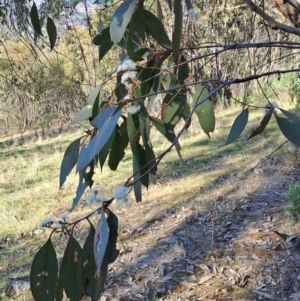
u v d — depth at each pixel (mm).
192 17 1050
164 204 4340
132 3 864
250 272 2924
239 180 4691
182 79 1134
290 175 4484
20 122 11422
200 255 3225
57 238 3822
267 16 1096
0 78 8656
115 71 966
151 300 2770
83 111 1052
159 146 6570
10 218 4547
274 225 3484
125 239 3686
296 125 934
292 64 4469
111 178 5457
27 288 3064
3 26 2611
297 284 2672
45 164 7098
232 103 8602
